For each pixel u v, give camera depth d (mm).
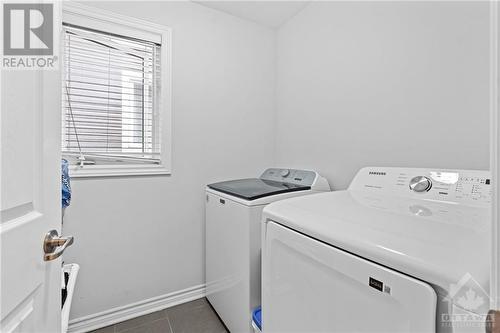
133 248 1708
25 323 567
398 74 1338
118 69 1675
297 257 853
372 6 1465
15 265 520
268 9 1978
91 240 1574
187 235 1892
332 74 1728
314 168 1881
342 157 1665
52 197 682
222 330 1601
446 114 1148
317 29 1842
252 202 1333
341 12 1654
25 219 562
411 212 878
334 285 717
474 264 501
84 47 1562
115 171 1629
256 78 2180
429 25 1206
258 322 1229
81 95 1551
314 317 786
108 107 1653
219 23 1988
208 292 1854
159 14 1746
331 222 789
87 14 1523
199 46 1903
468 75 1076
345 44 1631
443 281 495
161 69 1757
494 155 346
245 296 1349
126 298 1693
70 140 1538
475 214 812
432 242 610
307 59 1937
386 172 1226
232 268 1487
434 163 1192
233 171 2074
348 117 1619
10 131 514
